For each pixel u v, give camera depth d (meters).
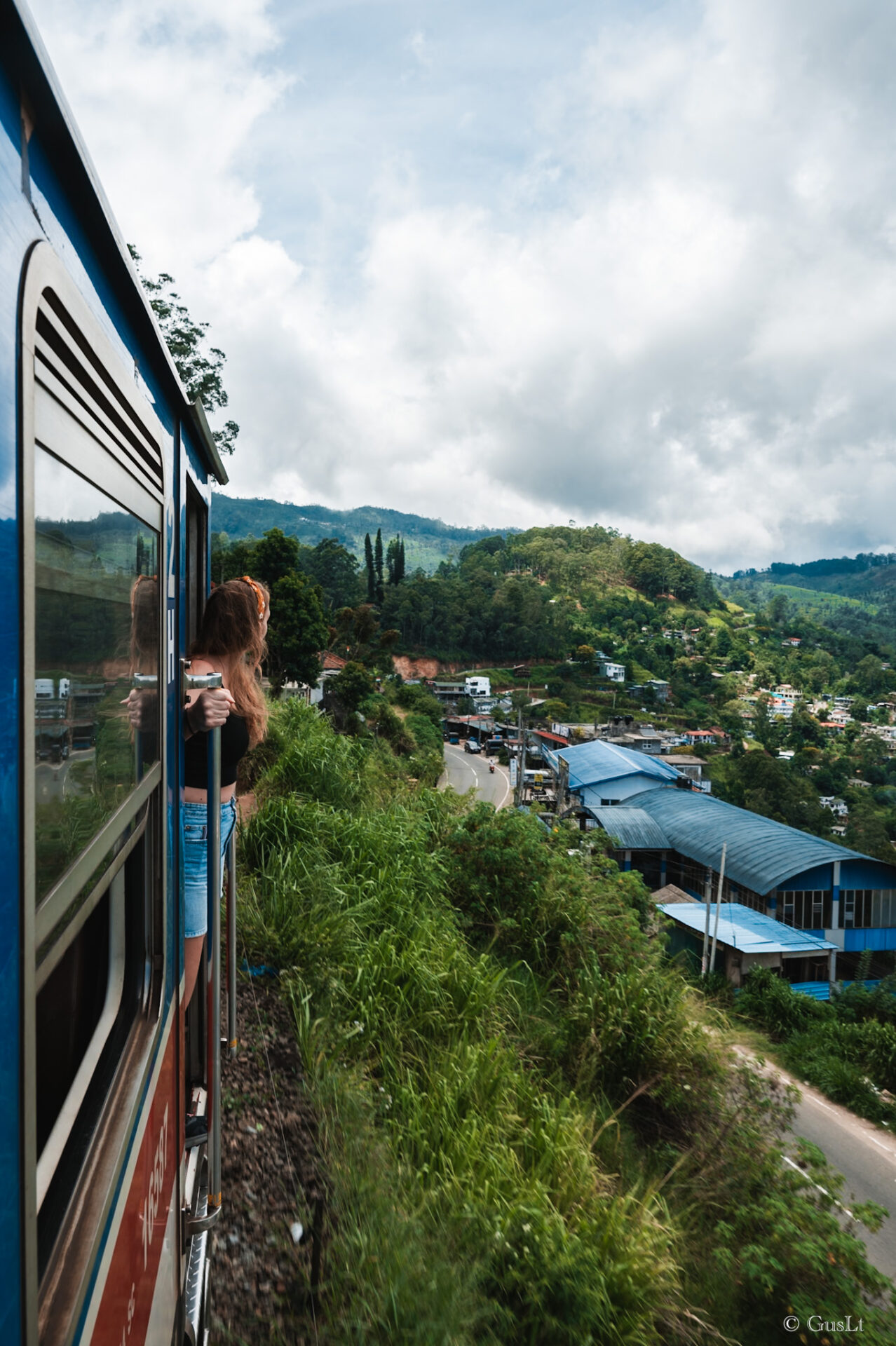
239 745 2.34
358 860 6.64
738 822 34.06
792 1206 5.25
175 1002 1.96
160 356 1.69
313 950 5.15
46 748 0.91
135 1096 1.38
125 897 1.50
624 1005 6.52
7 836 0.75
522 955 7.49
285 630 39.03
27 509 0.81
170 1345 1.85
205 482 3.14
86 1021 1.36
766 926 24.58
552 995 7.01
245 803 8.59
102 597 1.18
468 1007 5.23
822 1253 4.82
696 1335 3.97
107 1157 1.21
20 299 0.79
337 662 77.44
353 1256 2.94
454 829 8.78
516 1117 4.27
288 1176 3.42
